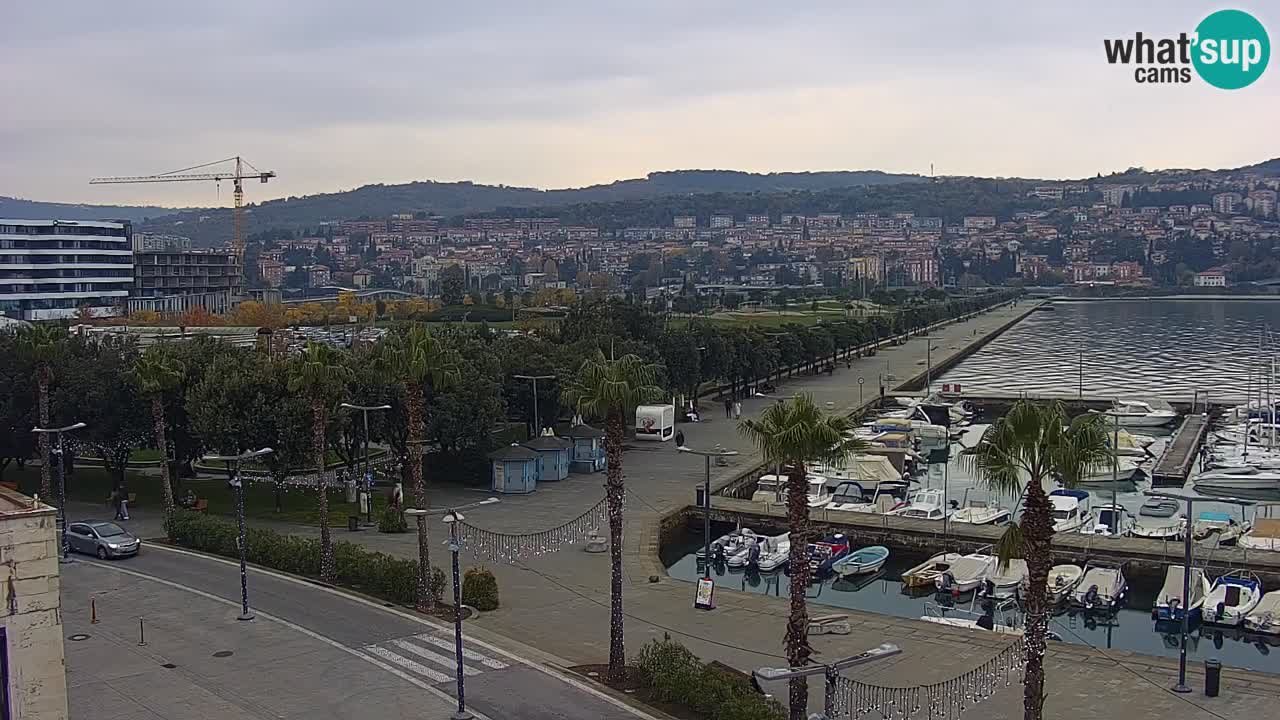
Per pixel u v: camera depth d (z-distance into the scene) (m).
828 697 38.69
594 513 83.75
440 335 123.00
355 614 57.66
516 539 75.50
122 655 50.69
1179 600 64.88
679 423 136.50
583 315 145.62
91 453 107.69
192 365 89.88
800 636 40.06
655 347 137.12
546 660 50.75
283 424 83.19
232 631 54.41
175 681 47.34
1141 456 121.50
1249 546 77.44
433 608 59.12
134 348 94.50
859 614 60.03
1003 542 38.25
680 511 87.12
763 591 74.00
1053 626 66.88
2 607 30.64
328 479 97.94
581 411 49.34
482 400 95.44
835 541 81.81
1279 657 60.62
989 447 38.03
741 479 100.38
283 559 66.81
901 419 140.25
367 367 94.38
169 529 74.31
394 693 45.97
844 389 177.62
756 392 172.25
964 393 180.50
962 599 71.56
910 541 82.25
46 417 81.00
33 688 31.09
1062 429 36.34
